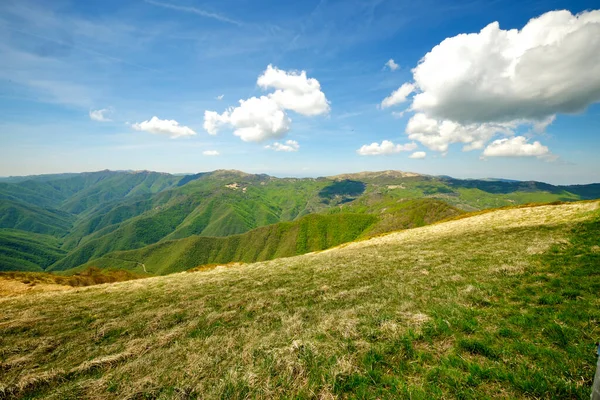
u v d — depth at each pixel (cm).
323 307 1463
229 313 1552
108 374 978
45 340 1450
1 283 4159
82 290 3119
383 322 1055
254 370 831
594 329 816
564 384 617
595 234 2025
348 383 729
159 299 2175
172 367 966
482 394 639
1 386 967
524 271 1492
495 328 911
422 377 726
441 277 1673
